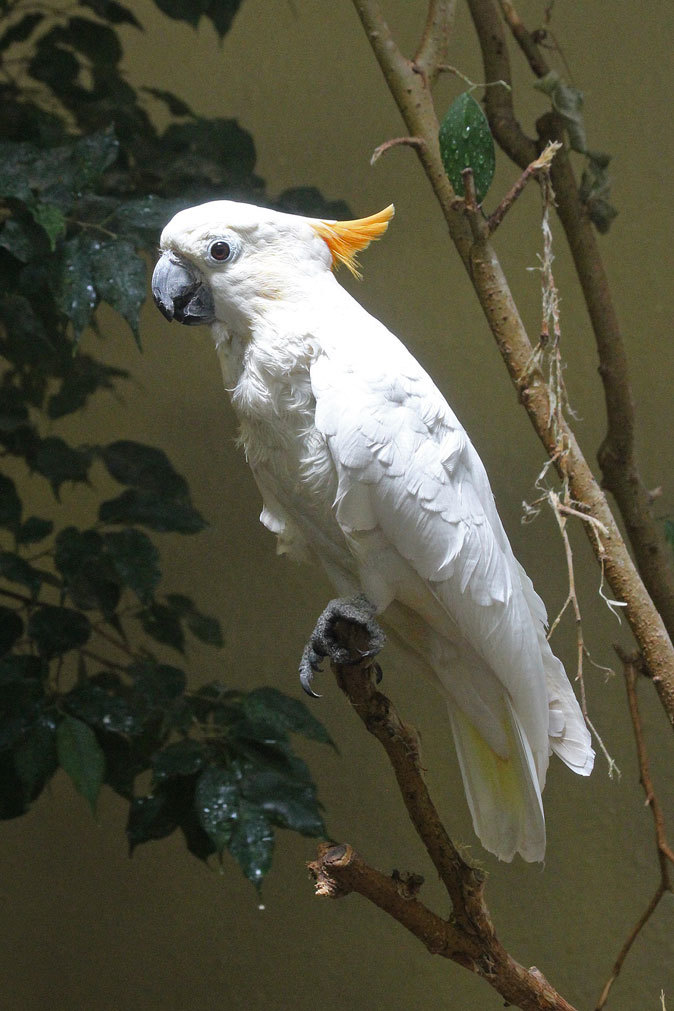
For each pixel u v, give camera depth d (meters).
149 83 9.45
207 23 9.30
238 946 8.70
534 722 4.13
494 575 4.05
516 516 8.14
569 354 8.14
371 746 8.51
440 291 8.57
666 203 8.03
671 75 8.08
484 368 8.39
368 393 3.92
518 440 8.23
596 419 8.06
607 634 7.94
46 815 9.10
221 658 8.84
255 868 4.73
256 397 4.09
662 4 8.13
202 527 6.00
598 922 8.00
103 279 4.79
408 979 8.38
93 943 8.96
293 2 9.12
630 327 8.01
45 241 5.06
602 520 4.27
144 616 6.16
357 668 4.04
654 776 7.88
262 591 8.84
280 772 5.20
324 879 3.79
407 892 3.85
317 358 3.99
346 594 4.54
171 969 8.80
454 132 4.26
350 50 8.98
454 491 4.02
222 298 4.05
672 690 4.23
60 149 5.21
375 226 4.20
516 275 8.28
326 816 8.52
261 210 4.07
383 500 3.93
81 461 6.20
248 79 9.22
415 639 4.52
